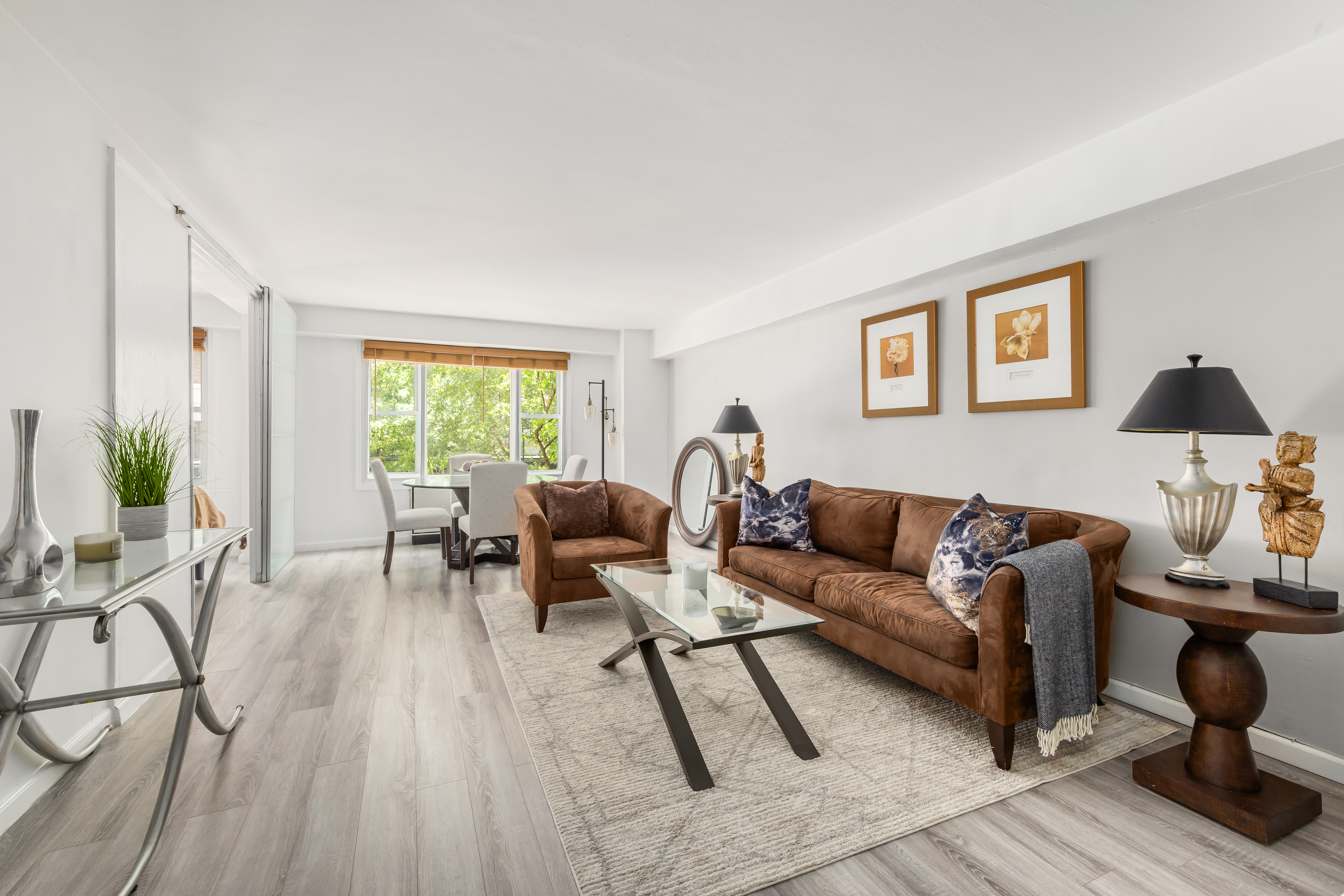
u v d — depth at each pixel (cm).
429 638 333
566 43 188
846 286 393
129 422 243
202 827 172
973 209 303
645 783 196
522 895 148
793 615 226
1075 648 212
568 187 297
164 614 169
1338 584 200
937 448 357
